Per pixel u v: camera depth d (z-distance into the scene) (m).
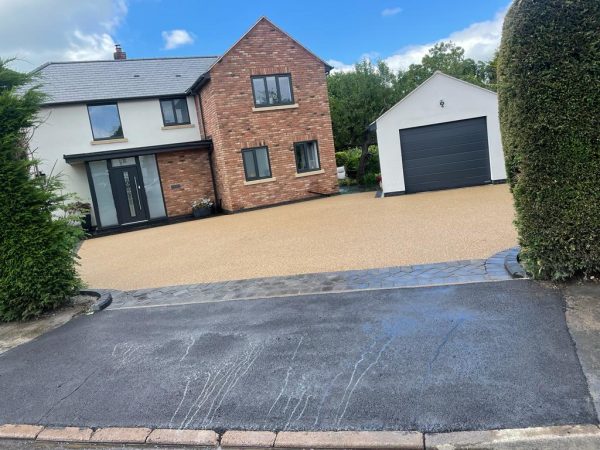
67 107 17.39
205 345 4.38
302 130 18.58
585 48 4.41
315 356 3.83
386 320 4.38
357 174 23.72
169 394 3.52
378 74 23.23
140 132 18.48
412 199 14.08
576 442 2.47
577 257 4.66
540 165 4.70
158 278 7.87
